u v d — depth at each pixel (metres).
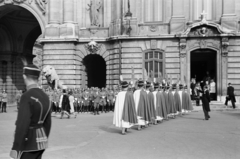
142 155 9.69
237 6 28.97
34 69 5.33
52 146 11.22
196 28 28.52
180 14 29.41
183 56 28.88
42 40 31.11
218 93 28.55
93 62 35.00
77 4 32.47
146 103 15.04
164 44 29.33
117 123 13.77
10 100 40.69
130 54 29.69
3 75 40.75
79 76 31.44
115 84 30.09
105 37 31.41
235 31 28.03
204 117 20.33
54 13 31.67
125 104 13.66
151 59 29.45
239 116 20.64
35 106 5.06
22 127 4.80
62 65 31.05
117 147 10.92
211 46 28.50
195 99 28.53
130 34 29.56
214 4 29.97
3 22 38.69
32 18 40.75
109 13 32.06
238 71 28.20
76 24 31.66
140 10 30.81
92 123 17.98
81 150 10.49
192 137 12.76
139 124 14.76
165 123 17.52
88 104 25.75
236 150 10.38
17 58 41.81
